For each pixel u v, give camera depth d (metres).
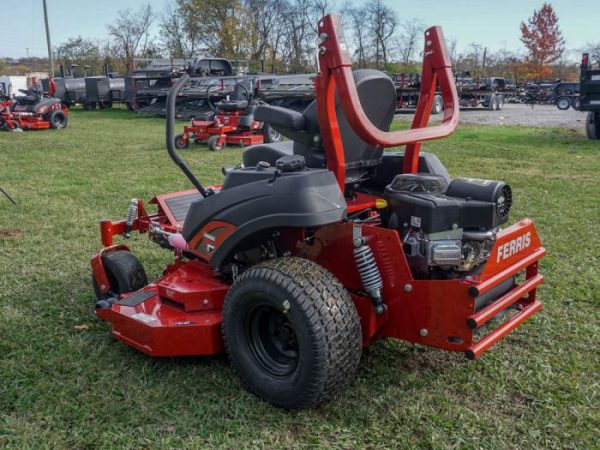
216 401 3.15
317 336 2.78
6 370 3.46
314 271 2.91
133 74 28.28
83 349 3.72
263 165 3.21
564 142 14.50
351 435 2.87
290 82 19.34
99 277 4.27
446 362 3.55
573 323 4.05
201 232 3.41
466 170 10.27
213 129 13.93
